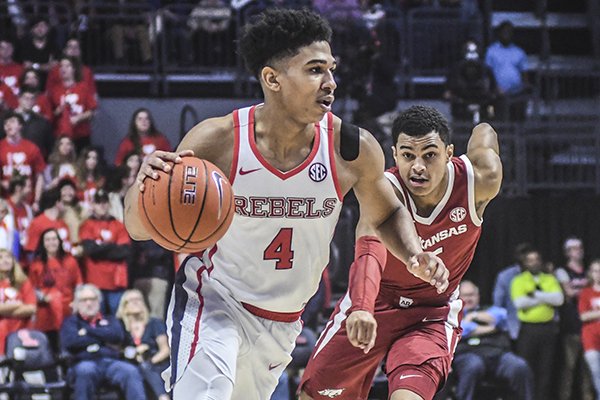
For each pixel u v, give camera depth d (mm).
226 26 18500
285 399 11492
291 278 5070
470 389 11992
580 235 14484
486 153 6551
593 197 14523
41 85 16609
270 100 4867
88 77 15812
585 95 18891
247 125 4906
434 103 18516
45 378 11578
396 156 6305
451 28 18844
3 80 15852
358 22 17891
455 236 6500
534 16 21094
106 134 17734
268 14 4832
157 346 11859
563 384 12836
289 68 4773
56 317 12180
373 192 5168
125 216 4785
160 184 4480
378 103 15930
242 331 5090
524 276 12727
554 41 20938
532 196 14625
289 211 4934
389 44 18406
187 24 18406
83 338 11492
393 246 5227
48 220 12609
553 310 12711
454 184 6391
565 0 21484
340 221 14352
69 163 14117
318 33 4801
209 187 4520
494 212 14383
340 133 5000
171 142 17984
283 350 5234
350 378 6902
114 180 13133
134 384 11391
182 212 4465
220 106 18156
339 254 14336
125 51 18078
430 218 6395
